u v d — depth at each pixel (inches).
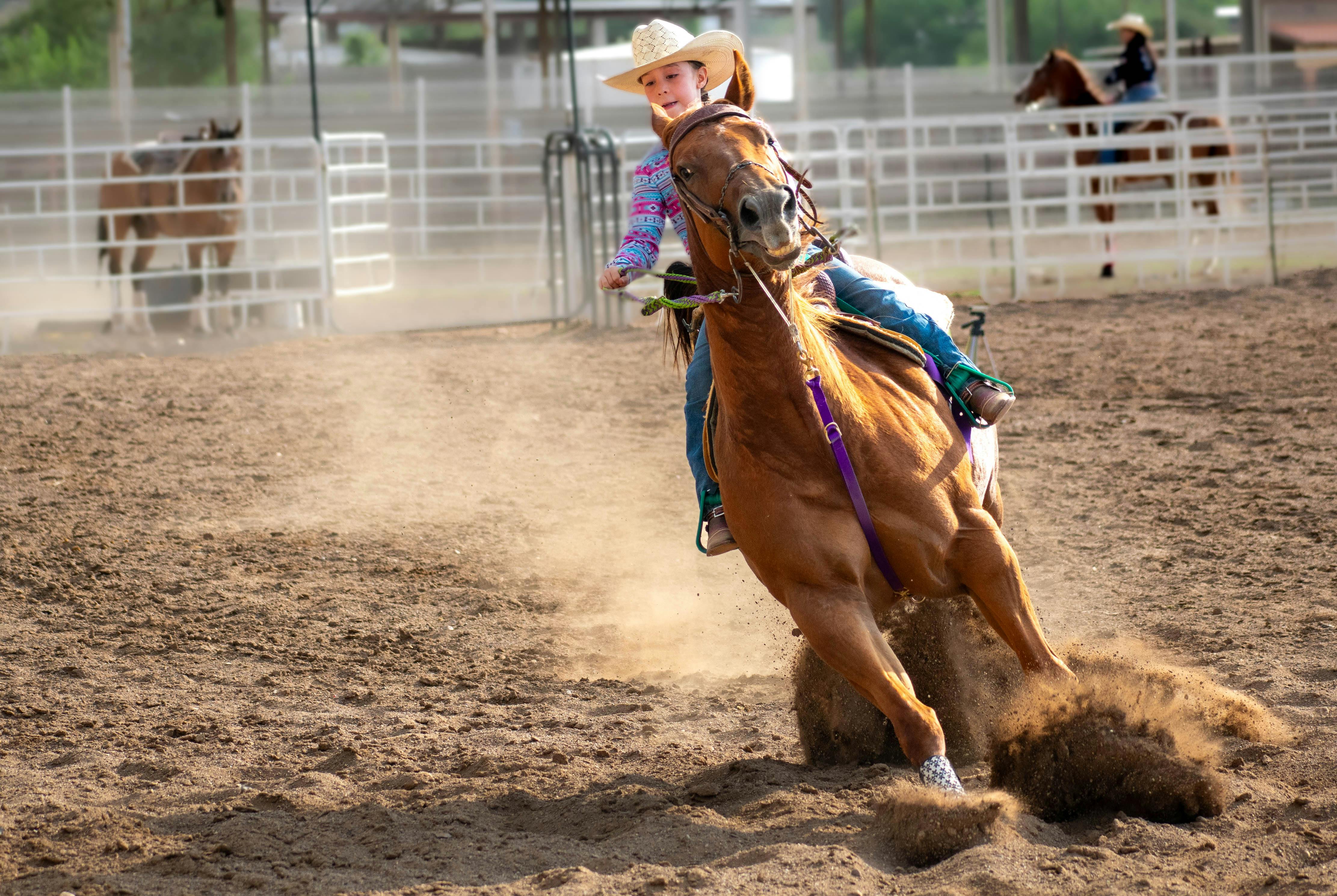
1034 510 482.9
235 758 292.4
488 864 226.1
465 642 379.6
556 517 509.0
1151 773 225.1
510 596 420.5
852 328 257.3
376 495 546.3
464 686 344.8
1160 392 681.0
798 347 227.1
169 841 243.0
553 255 1029.2
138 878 225.5
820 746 279.4
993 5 2081.7
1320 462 522.3
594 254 1023.0
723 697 327.6
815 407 228.8
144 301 1109.1
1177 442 573.9
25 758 294.7
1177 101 1365.7
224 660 366.9
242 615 403.5
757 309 223.6
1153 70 1214.3
